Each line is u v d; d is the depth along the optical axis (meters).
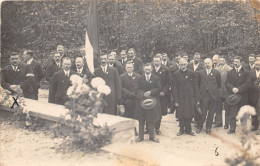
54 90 7.46
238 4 11.18
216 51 11.30
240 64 7.27
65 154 5.35
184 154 5.51
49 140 6.07
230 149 5.84
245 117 5.29
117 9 11.73
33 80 8.05
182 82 6.91
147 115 6.40
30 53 8.46
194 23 11.42
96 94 5.71
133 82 7.29
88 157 5.24
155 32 11.53
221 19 11.27
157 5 11.51
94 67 7.83
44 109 6.80
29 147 5.67
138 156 5.28
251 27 11.21
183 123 7.04
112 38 11.77
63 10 12.80
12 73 7.81
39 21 12.83
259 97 7.20
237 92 7.12
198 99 7.03
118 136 5.75
